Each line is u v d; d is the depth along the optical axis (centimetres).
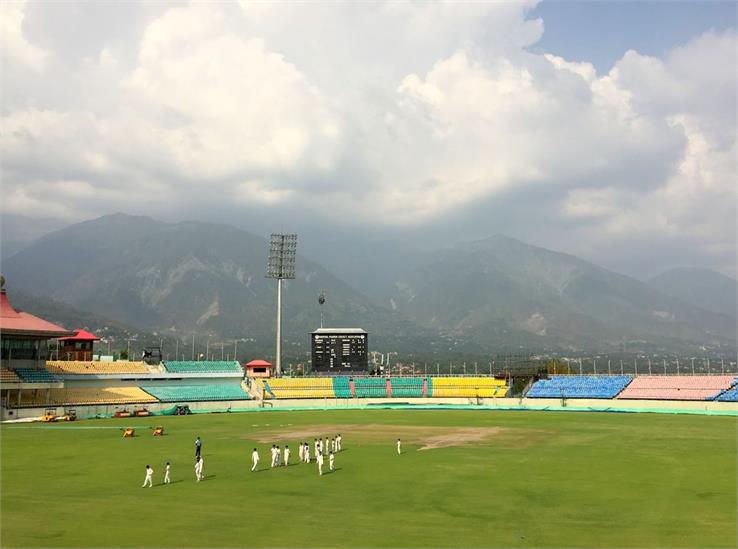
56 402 11994
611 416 11600
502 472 5434
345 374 16912
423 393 15938
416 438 8062
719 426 9544
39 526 3581
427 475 5278
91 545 3212
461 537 3378
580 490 4641
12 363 11500
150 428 9312
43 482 4941
